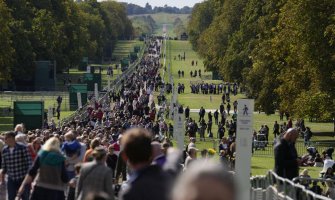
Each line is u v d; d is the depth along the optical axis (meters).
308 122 140.88
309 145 91.31
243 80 145.88
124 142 14.10
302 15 94.81
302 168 68.50
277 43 105.06
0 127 116.75
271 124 135.25
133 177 13.76
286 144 31.17
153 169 12.95
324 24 93.38
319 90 94.81
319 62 93.69
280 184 29.44
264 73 121.62
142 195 12.42
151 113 113.75
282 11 105.62
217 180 7.72
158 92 195.00
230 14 197.88
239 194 8.00
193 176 7.74
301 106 95.19
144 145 13.95
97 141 30.66
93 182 22.45
